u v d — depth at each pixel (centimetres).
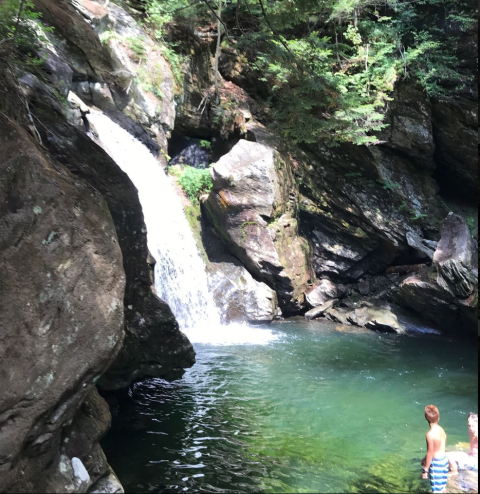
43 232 368
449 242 1327
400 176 1589
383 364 997
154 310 690
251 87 1714
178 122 1622
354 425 678
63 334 361
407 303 1371
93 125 1098
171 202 1367
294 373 911
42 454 354
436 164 1695
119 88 1319
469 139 1580
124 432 609
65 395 361
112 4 1431
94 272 386
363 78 1557
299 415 707
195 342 1114
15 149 375
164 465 528
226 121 1600
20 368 338
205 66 1686
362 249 1559
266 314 1348
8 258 350
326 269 1581
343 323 1394
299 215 1581
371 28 1614
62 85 962
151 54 1466
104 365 384
